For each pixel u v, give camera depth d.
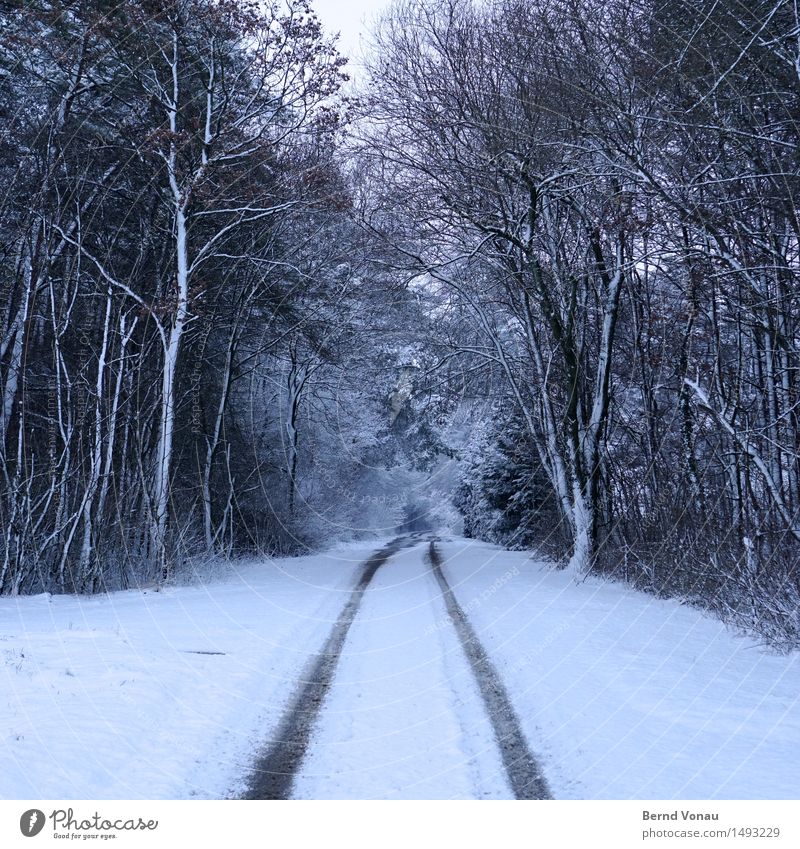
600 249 19.30
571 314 20.06
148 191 21.64
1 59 18.00
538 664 8.51
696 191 12.09
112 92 20.03
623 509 20.09
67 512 17.75
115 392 18.75
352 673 8.55
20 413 17.41
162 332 19.81
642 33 13.64
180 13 19.62
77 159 19.27
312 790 4.98
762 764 5.11
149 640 9.77
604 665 8.32
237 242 24.97
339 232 26.05
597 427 19.88
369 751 5.76
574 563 19.70
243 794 4.91
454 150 20.06
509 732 6.07
